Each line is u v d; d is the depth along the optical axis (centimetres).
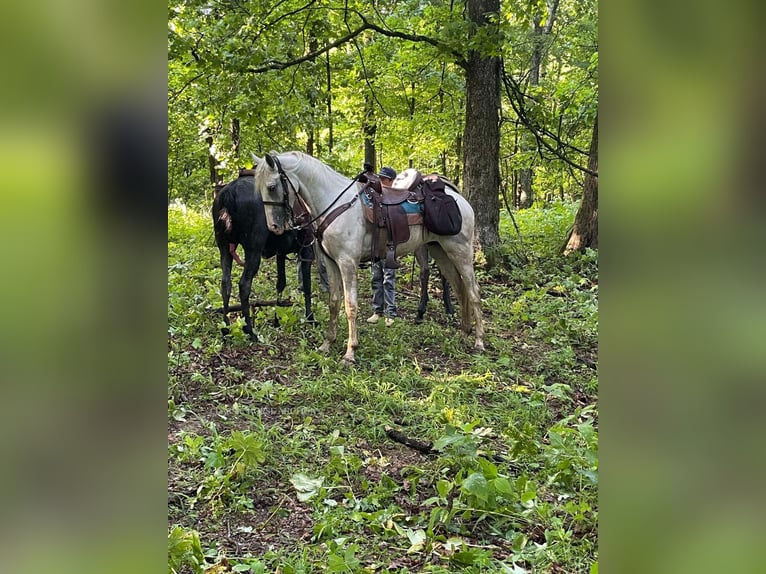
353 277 549
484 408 445
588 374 532
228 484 317
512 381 511
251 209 563
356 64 1112
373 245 560
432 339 623
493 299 768
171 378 461
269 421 414
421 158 1418
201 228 1151
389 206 564
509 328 673
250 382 464
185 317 591
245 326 578
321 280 717
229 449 348
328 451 370
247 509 303
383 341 605
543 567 244
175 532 237
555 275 867
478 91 888
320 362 524
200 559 236
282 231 542
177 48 609
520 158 1274
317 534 276
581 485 306
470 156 902
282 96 828
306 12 806
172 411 405
